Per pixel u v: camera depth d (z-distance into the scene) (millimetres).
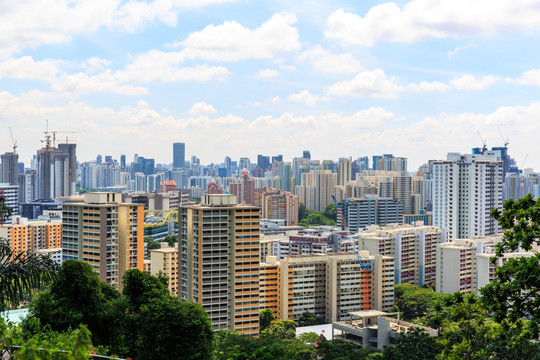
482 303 64875
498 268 63094
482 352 93875
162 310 124562
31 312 120688
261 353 143375
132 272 136250
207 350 129125
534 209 63312
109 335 125750
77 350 39875
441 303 73188
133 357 128375
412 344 147875
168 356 124312
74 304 121312
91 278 124062
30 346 39938
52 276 71250
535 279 59438
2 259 69312
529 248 62719
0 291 67562
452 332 144875
